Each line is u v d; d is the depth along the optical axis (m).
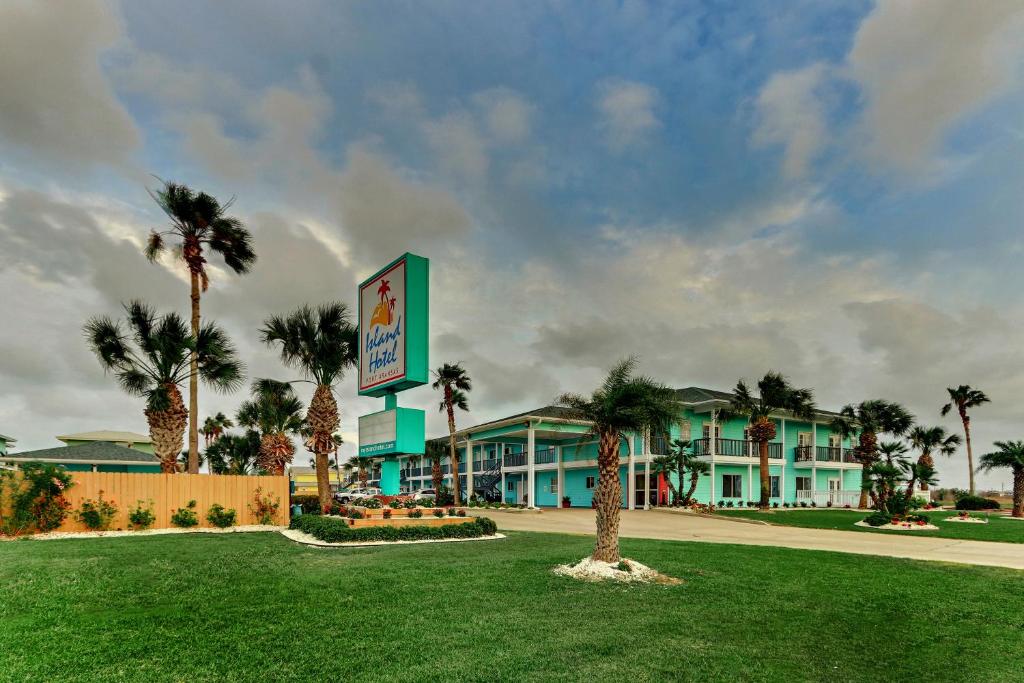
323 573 9.97
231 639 6.16
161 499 18.09
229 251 23.75
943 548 15.20
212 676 5.15
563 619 7.19
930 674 5.63
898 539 17.62
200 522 18.52
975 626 7.23
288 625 6.71
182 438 20.06
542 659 5.72
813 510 32.59
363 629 6.60
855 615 7.66
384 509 17.14
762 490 32.81
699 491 33.94
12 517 15.77
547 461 39.12
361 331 22.20
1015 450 29.06
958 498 39.59
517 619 7.14
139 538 15.50
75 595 8.02
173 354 19.58
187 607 7.50
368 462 68.56
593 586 9.15
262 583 9.05
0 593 8.05
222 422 47.94
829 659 5.98
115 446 35.44
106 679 5.04
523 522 24.19
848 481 41.00
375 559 11.74
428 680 5.14
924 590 9.18
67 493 16.77
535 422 33.94
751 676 5.45
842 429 37.38
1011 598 8.70
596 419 11.00
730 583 9.56
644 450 32.34
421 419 20.14
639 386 10.66
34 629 6.42
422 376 19.17
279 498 19.89
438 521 17.19
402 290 19.58
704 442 34.03
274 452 31.17
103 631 6.38
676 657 5.88
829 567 11.26
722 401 33.84
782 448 37.19
